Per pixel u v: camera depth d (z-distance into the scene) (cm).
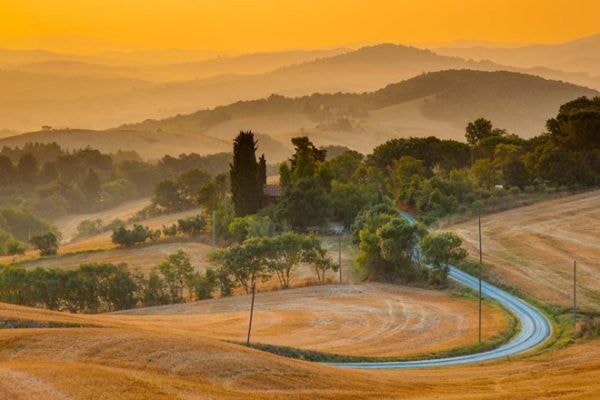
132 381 9912
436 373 15212
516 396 11144
